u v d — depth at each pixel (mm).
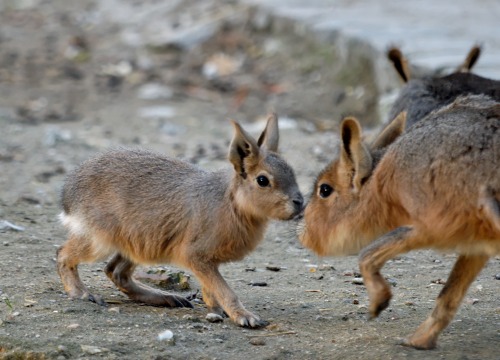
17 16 42625
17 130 27469
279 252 18438
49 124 28531
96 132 27641
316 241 13555
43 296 14688
